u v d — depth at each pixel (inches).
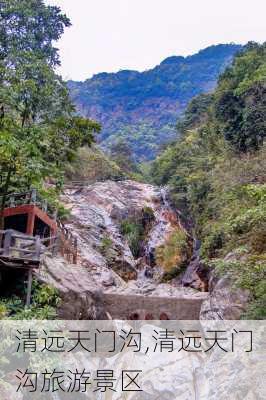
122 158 2247.8
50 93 702.5
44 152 695.7
